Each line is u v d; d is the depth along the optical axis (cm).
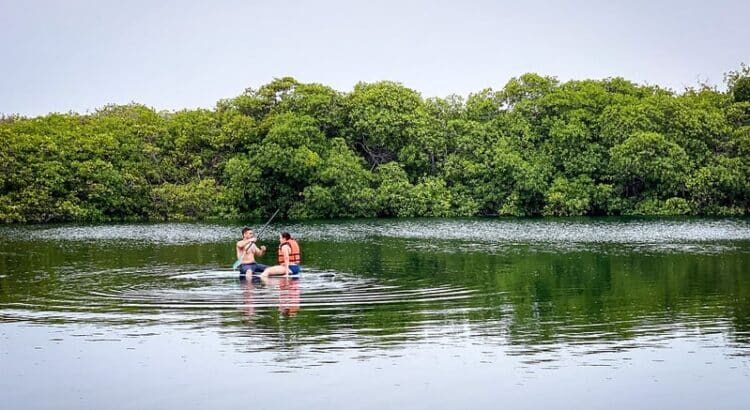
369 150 7281
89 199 6569
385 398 1448
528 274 2831
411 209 6712
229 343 1789
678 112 6675
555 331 1881
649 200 6631
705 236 4375
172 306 2205
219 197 6694
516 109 7075
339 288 2505
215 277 2777
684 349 1719
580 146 6781
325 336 1842
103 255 3584
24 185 6359
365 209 6719
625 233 4650
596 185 6738
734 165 6444
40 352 1739
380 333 1869
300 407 1409
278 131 6581
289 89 7250
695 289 2442
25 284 2641
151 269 3020
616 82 7344
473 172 6812
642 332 1864
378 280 2681
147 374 1583
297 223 5972
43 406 1431
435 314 2078
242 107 7238
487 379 1539
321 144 6862
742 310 2095
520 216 6694
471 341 1795
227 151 7125
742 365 1605
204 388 1502
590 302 2241
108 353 1725
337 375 1564
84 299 2331
